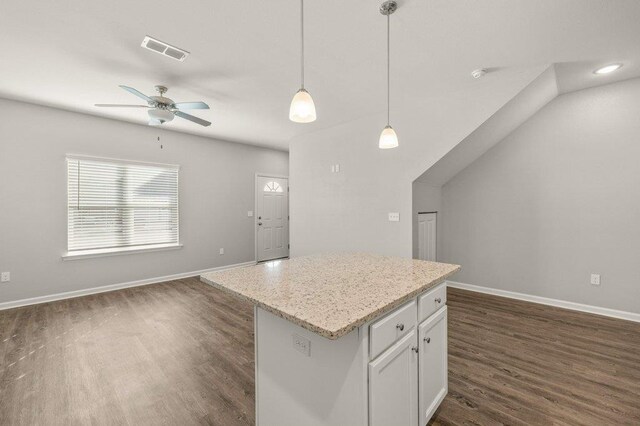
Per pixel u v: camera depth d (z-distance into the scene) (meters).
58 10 1.84
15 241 3.49
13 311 3.35
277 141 5.51
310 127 4.54
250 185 5.84
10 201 3.46
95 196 4.04
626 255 2.98
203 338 2.69
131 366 2.21
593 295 3.17
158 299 3.80
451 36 2.17
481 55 2.44
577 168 3.23
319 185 4.64
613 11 1.88
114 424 1.63
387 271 1.74
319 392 1.21
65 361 2.28
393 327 1.25
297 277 1.61
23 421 1.64
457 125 3.19
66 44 2.24
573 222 3.28
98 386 1.96
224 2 1.79
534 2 1.80
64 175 3.79
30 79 2.87
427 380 1.54
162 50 2.34
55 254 3.74
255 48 2.32
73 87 3.05
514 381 1.98
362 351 1.07
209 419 1.67
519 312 3.21
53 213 3.72
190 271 5.00
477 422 1.62
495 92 2.93
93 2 1.78
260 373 1.48
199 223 5.10
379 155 3.87
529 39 2.21
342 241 4.31
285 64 2.57
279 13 1.90
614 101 3.01
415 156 3.53
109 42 2.22
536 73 2.67
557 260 3.38
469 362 2.21
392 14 1.92
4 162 3.42
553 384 1.94
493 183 3.82
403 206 3.64
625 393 1.84
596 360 2.22
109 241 4.16
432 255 4.09
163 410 1.74
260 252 6.02
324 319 1.02
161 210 4.66
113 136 4.15
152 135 4.54
